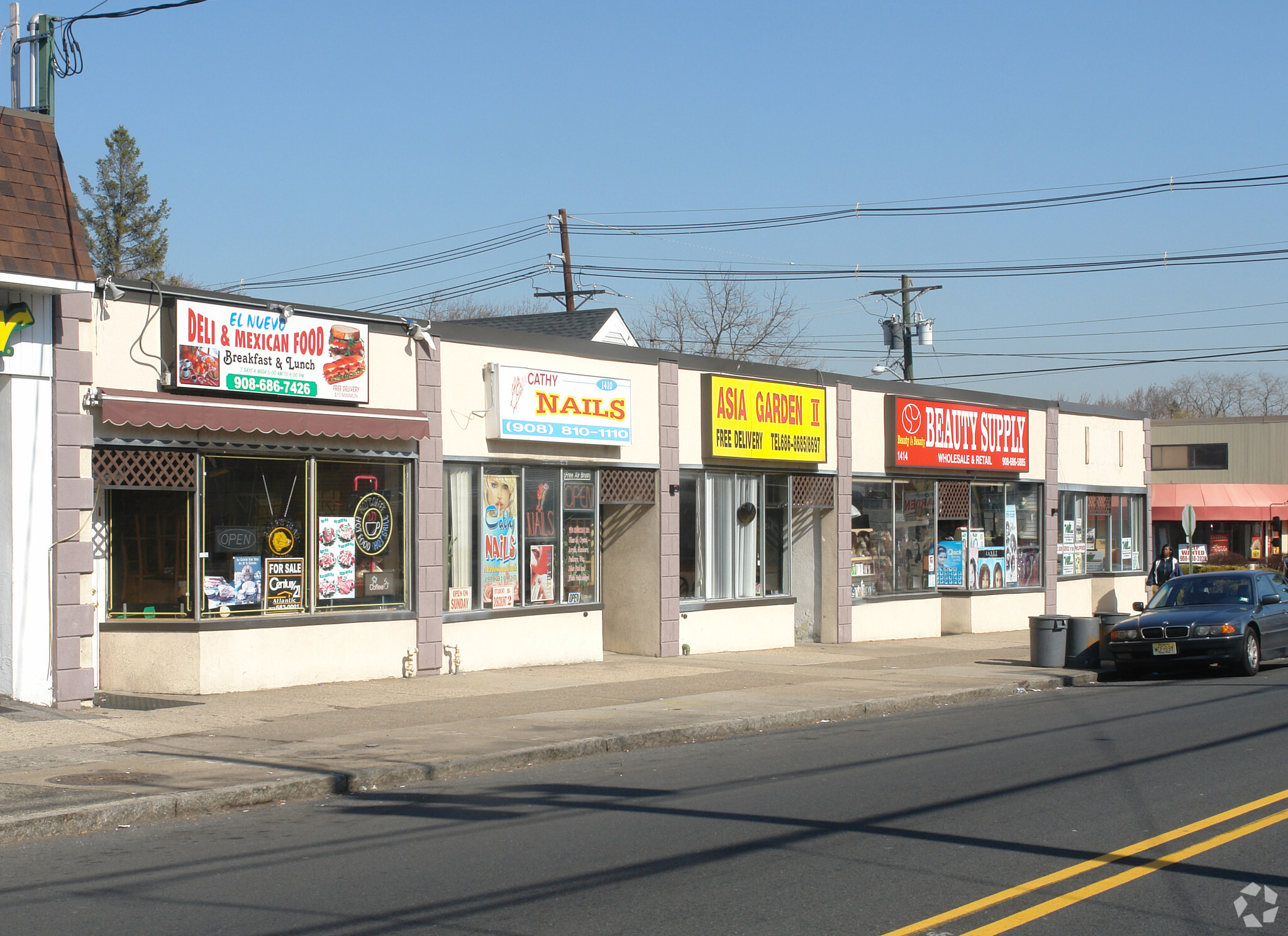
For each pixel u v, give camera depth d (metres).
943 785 9.98
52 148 12.95
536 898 6.73
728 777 10.52
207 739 11.54
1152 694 16.69
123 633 13.98
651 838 8.17
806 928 6.13
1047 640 19.75
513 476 17.66
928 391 25.56
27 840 8.21
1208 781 9.93
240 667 14.33
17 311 12.34
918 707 15.76
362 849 7.95
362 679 15.60
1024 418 27.72
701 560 20.89
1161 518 46.12
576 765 11.30
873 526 24.52
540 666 17.92
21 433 12.54
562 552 18.39
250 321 14.17
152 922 6.33
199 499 14.03
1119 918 6.30
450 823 8.72
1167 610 19.66
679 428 20.08
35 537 12.64
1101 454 31.45
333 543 15.38
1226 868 7.25
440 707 13.87
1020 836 8.11
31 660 12.65
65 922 6.34
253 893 6.89
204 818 8.95
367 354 15.49
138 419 13.02
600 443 18.50
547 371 17.61
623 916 6.36
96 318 13.14
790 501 22.66
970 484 26.86
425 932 6.12
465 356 16.81
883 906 6.53
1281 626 19.69
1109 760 11.04
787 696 15.55
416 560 16.19
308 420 14.48
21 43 13.84
